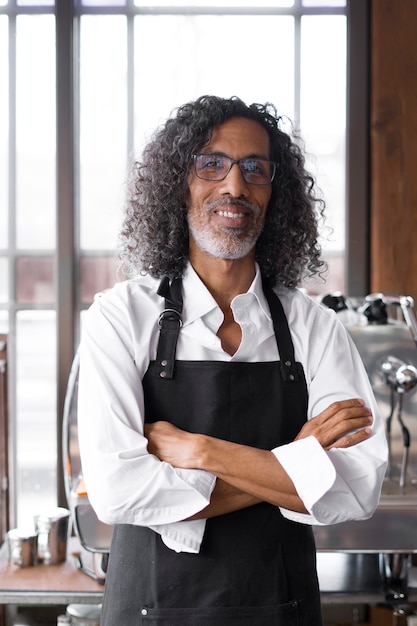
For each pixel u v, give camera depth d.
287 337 1.77
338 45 3.22
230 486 1.61
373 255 3.14
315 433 1.67
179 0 3.20
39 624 3.06
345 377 1.75
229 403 1.70
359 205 3.16
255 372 1.73
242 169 1.72
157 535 1.67
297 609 1.68
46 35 3.21
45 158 3.24
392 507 2.36
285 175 1.89
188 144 1.76
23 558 2.73
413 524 2.36
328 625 3.10
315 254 1.98
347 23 3.17
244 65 3.22
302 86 3.23
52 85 3.22
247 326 1.74
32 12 3.19
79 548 2.92
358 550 2.36
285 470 1.58
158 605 1.65
